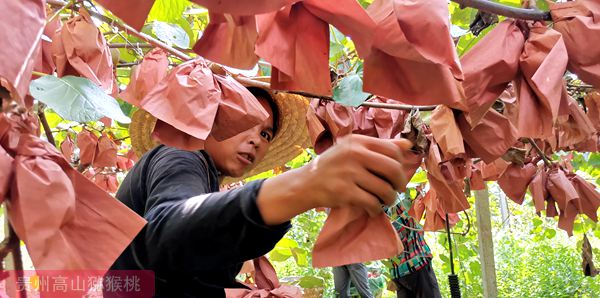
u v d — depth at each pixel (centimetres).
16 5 46
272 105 153
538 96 79
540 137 79
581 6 82
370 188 58
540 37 79
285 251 254
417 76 66
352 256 61
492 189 680
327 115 136
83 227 55
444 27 63
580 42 80
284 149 175
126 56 177
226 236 66
